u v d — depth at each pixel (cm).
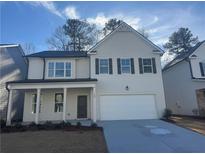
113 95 1594
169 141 859
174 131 1058
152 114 1569
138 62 1673
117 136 960
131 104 1582
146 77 1641
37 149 744
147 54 1698
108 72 1639
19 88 1406
